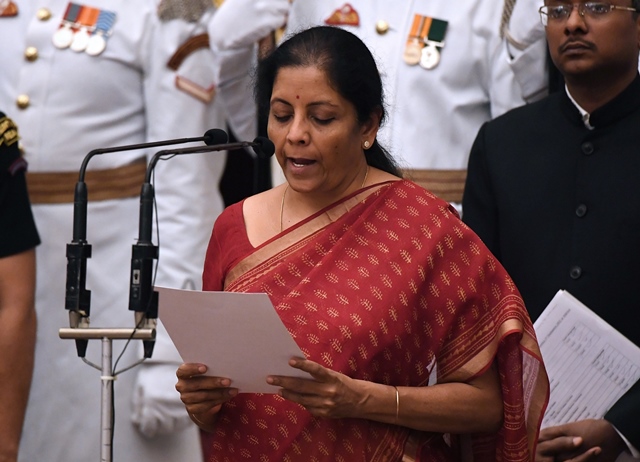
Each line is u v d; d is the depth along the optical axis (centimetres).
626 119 1484
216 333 1092
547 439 1422
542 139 1527
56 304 1770
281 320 1090
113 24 1798
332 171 1185
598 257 1455
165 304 1087
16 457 1555
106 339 1113
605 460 1421
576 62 1466
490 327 1210
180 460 1792
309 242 1205
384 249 1195
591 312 1422
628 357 1413
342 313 1163
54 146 1773
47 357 1767
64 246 1772
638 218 1448
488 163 1552
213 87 1848
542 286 1480
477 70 1819
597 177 1477
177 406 1747
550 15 1483
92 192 1775
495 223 1548
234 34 1827
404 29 1831
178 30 1809
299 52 1177
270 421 1179
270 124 1194
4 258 1534
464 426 1202
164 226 1800
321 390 1110
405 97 1808
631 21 1461
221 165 1877
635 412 1403
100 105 1786
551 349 1427
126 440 1769
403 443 1197
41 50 1789
